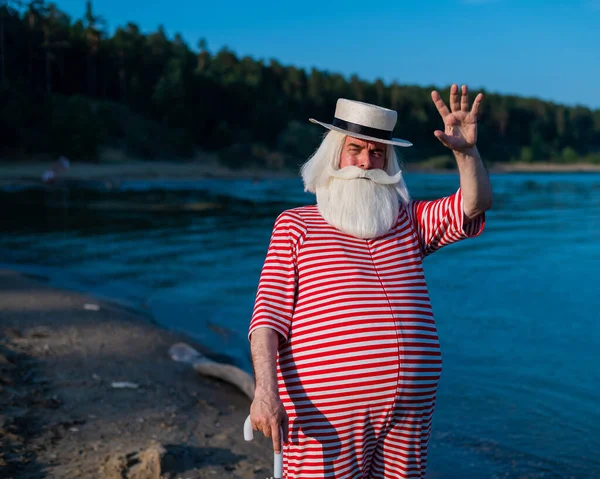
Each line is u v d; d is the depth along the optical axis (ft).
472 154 6.74
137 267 39.83
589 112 487.20
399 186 7.24
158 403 15.61
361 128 7.06
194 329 25.63
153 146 241.96
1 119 187.11
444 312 27.30
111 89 288.71
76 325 22.88
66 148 194.59
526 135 446.19
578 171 379.55
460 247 49.37
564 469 13.03
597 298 29.86
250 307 29.99
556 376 18.80
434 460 13.50
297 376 6.57
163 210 83.30
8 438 12.16
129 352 20.26
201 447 12.97
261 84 353.51
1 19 250.16
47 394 15.15
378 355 6.48
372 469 6.91
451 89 6.65
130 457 11.72
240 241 52.95
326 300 6.58
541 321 25.50
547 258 43.27
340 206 6.89
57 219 68.54
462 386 18.03
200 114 289.94
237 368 18.13
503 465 13.26
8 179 137.80
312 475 6.54
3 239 51.60
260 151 260.83
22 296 27.12
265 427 6.00
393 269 6.84
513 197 120.26
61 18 296.51
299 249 6.82
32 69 267.18
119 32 302.45
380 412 6.55
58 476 10.96
